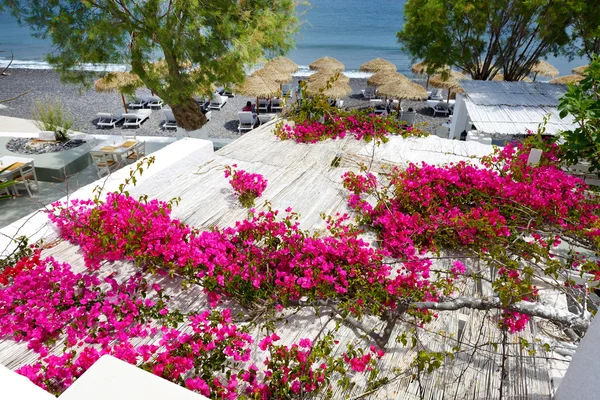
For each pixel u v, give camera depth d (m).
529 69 15.23
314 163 4.86
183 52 9.27
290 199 4.07
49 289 2.79
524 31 13.69
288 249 3.02
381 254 3.07
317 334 2.59
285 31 10.77
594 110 4.23
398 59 30.94
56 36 8.95
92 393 0.82
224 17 9.23
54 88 20.56
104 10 9.05
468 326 2.65
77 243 3.48
